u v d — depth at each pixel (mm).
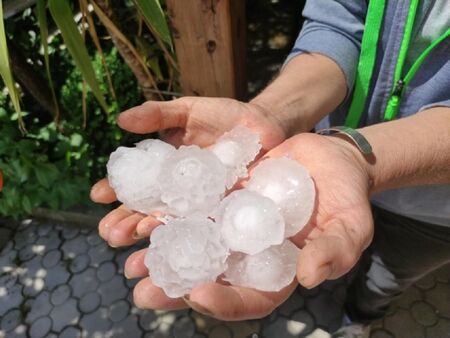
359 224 195
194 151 258
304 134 254
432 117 226
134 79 517
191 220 232
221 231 234
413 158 218
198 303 180
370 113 296
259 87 657
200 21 346
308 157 238
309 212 223
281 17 759
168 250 213
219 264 220
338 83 289
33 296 512
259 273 211
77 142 514
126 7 477
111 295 503
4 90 510
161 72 492
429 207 279
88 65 329
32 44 520
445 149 217
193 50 368
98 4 356
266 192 243
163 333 468
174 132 302
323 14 297
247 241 224
